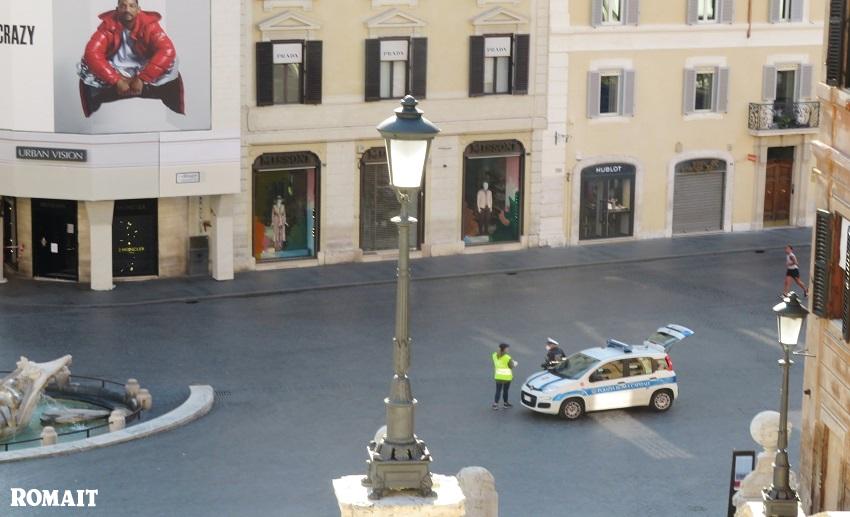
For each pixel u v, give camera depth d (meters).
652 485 35.56
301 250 58.66
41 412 40.53
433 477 15.42
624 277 58.00
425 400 42.00
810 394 29.31
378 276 57.12
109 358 45.75
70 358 40.34
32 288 54.00
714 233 65.81
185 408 40.06
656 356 41.19
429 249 60.41
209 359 45.81
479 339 48.69
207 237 56.28
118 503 33.41
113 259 55.38
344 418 40.28
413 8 58.19
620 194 63.84
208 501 33.69
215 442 37.91
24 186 52.78
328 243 58.81
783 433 24.36
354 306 52.97
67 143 52.28
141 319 50.41
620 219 64.06
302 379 43.91
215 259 55.88
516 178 61.72
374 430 39.28
